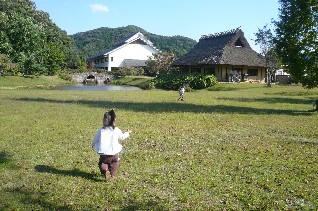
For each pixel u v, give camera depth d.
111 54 89.12
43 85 55.03
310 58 18.92
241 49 54.34
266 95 34.50
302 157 9.24
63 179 7.02
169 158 8.83
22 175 7.23
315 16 18.59
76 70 78.75
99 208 5.68
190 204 5.91
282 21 19.47
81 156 8.91
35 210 5.51
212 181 7.06
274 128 14.05
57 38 96.12
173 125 14.33
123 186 6.70
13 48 62.41
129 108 20.45
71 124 13.85
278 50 19.92
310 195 6.38
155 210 5.65
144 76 77.31
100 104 22.53
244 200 6.09
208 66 54.03
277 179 7.27
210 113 18.80
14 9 87.19
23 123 13.83
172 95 33.53
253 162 8.62
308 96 33.25
